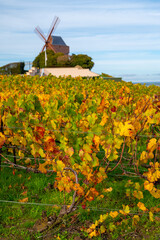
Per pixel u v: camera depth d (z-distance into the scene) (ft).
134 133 9.15
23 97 10.32
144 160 9.58
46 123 10.94
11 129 11.82
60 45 308.19
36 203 10.76
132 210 10.29
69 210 9.53
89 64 189.37
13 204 11.21
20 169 14.47
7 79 26.68
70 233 9.32
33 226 9.63
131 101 13.79
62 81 27.35
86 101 12.85
